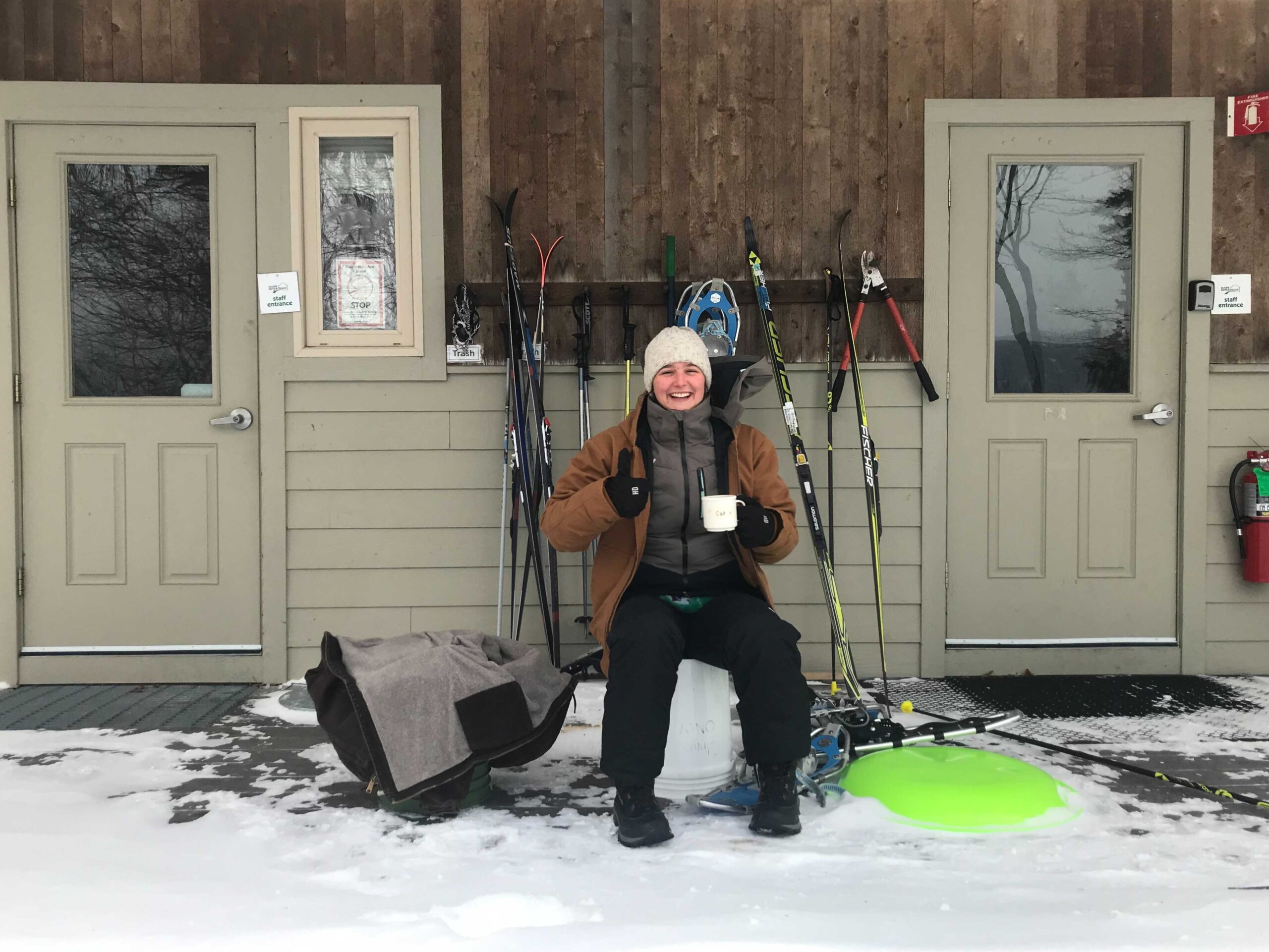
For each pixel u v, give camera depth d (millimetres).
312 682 2145
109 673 3262
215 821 1991
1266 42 3318
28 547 3266
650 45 3281
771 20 3285
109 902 1573
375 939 1431
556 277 3293
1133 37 3318
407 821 1992
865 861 1756
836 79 3297
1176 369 3387
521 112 3275
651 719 1867
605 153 3287
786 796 1898
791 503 2221
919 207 3316
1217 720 2793
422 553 3291
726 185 3297
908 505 3320
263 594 3271
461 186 3279
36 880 1669
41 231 3266
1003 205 3375
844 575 3318
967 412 3359
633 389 3311
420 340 3275
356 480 3285
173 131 3262
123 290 3293
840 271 3285
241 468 3293
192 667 3270
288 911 1538
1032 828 1930
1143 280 3385
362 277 3309
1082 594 3383
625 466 2135
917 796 1985
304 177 3270
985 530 3373
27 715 2861
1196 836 1894
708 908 1547
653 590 2176
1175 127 3357
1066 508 3377
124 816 2021
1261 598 3381
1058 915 1513
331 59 3254
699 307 3191
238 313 3289
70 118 3223
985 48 3307
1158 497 3385
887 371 3312
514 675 2117
